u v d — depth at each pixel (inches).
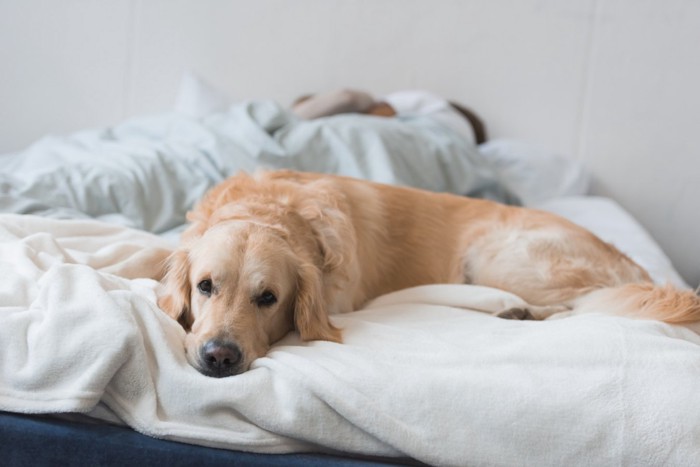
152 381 59.3
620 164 166.1
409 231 94.7
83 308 59.6
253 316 68.3
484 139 167.2
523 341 65.3
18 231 78.3
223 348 63.3
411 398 57.6
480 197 138.5
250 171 115.4
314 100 147.0
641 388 58.4
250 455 56.9
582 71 164.6
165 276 75.6
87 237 81.9
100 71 172.1
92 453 56.4
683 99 162.7
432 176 130.4
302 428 56.9
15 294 63.7
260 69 170.6
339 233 80.8
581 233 94.5
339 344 67.0
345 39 168.2
